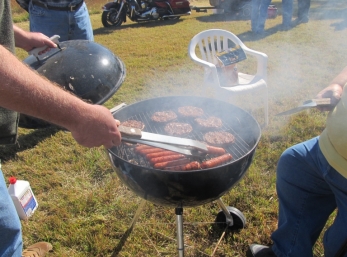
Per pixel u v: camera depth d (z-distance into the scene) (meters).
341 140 1.34
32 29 3.45
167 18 10.21
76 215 2.35
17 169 2.84
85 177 2.74
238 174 1.50
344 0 12.08
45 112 1.05
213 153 1.63
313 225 1.71
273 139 3.18
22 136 3.35
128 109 2.02
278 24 8.45
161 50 6.42
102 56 1.77
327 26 7.94
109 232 2.20
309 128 3.30
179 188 1.39
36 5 3.25
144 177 1.40
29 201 2.33
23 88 0.98
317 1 12.30
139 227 2.21
